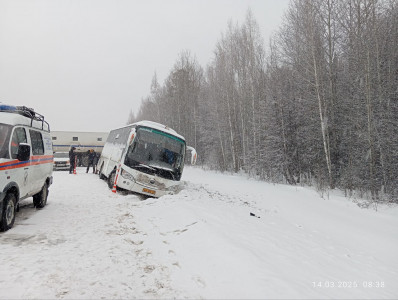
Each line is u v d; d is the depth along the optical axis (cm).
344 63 2611
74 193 1330
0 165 636
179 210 887
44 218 830
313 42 2312
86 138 4100
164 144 1296
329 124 2372
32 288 395
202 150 4922
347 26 2450
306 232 877
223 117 3884
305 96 2584
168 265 515
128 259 539
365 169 2080
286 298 381
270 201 1387
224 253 528
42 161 938
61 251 561
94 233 706
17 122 759
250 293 394
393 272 587
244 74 3653
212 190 1563
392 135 2041
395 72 2392
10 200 696
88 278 445
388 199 1730
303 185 2391
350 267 584
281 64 2992
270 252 580
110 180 1484
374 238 880
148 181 1238
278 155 2567
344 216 1211
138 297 398
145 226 786
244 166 3341
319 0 2456
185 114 5078
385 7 2314
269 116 2752
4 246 570
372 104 2139
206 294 407
